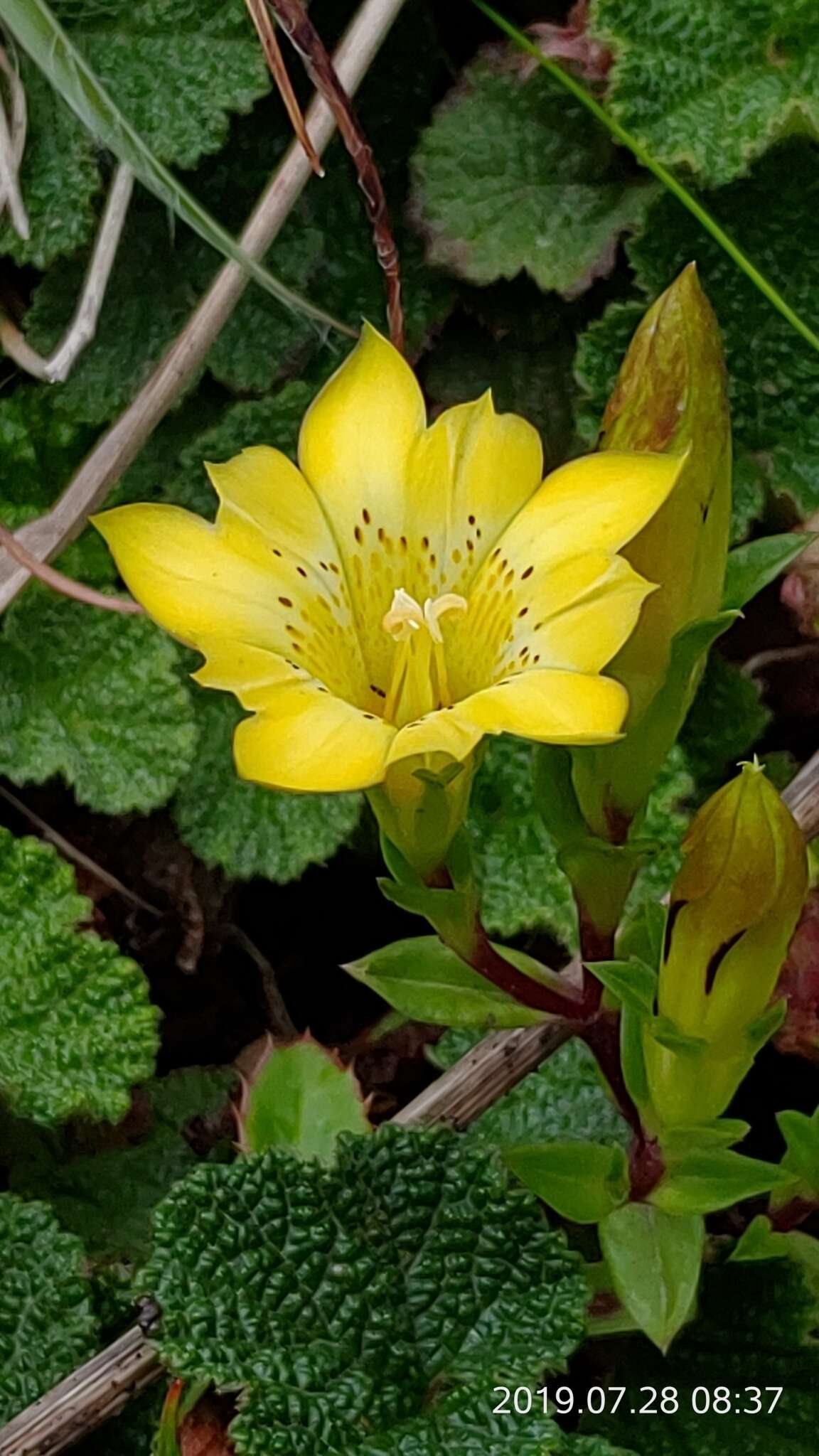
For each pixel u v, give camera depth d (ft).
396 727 0.25
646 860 0.36
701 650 0.25
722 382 0.25
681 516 0.25
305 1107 0.33
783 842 0.25
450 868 0.27
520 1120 0.35
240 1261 0.30
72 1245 0.32
